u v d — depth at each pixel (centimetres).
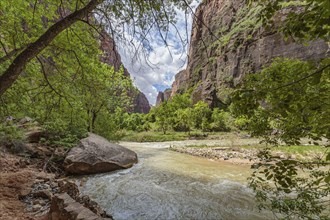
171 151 1944
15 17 450
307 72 161
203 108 4741
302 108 168
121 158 1185
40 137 1204
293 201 230
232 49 5516
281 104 167
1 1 426
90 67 514
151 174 1040
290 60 186
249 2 216
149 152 1875
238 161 1370
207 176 1011
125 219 574
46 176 805
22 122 1233
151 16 318
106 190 795
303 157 1167
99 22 342
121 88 1770
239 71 5228
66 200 436
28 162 920
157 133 4203
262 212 605
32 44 300
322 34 136
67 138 1161
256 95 174
